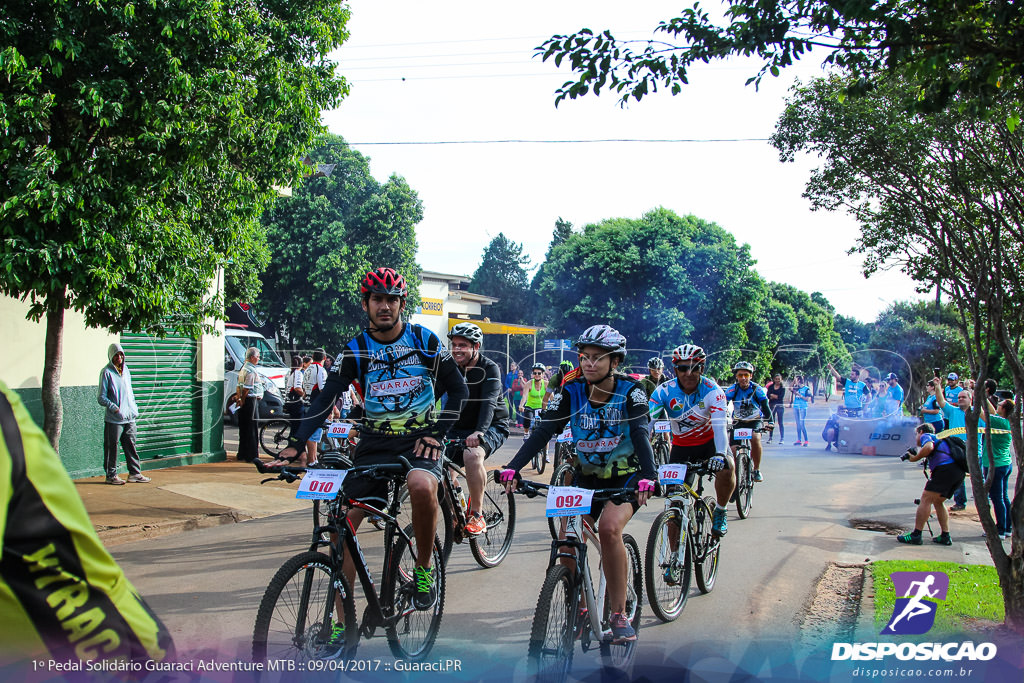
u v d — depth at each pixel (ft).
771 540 24.75
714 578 19.35
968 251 16.66
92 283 22.38
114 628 4.97
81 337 32.35
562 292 88.89
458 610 17.02
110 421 30.71
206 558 20.93
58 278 22.13
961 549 23.98
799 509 30.63
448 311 113.19
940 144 16.67
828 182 18.71
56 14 21.72
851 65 13.94
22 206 21.06
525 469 39.04
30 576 4.66
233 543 22.82
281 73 26.03
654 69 14.07
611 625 13.03
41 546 4.65
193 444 38.60
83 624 4.84
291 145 27.58
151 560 20.67
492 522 21.20
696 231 80.79
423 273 105.09
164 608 16.39
